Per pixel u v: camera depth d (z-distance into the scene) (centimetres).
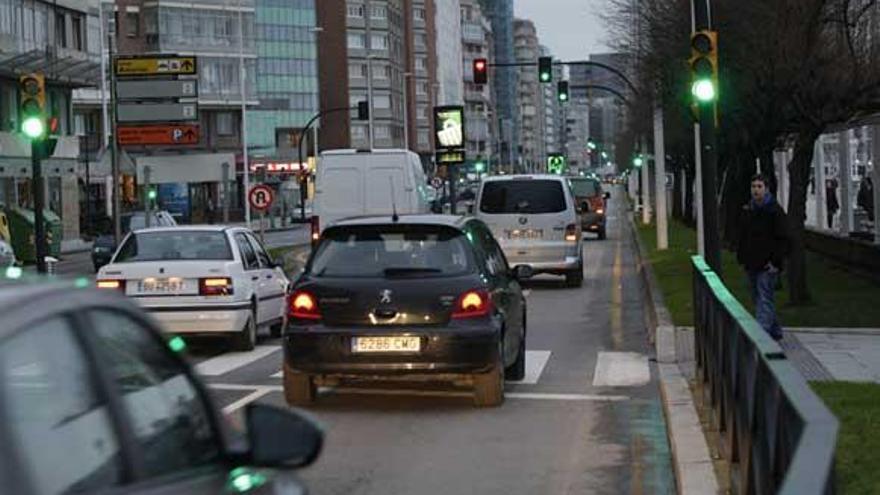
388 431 1233
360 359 1292
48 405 337
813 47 2080
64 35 7269
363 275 1316
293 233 7925
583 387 1497
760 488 660
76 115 10188
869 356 1517
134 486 365
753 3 2252
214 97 11425
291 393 1348
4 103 6372
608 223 7756
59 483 329
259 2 13900
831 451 396
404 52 17500
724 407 961
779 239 1658
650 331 2019
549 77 4400
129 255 1864
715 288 1097
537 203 2975
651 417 1299
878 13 2139
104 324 388
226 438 457
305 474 1047
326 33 15838
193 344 1972
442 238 1347
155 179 4081
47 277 412
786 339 1702
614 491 984
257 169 12138
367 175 2964
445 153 4681
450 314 1297
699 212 2270
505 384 1517
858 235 3145
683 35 2969
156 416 400
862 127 3031
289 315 1330
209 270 1803
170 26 11119
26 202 6500
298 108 14288
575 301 2681
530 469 1065
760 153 2819
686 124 3578
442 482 1021
